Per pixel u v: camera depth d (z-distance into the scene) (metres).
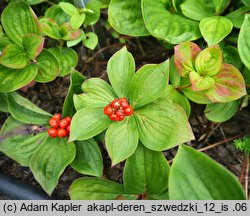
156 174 0.15
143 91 0.15
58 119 0.16
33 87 0.21
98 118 0.15
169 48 0.19
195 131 0.19
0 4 0.22
